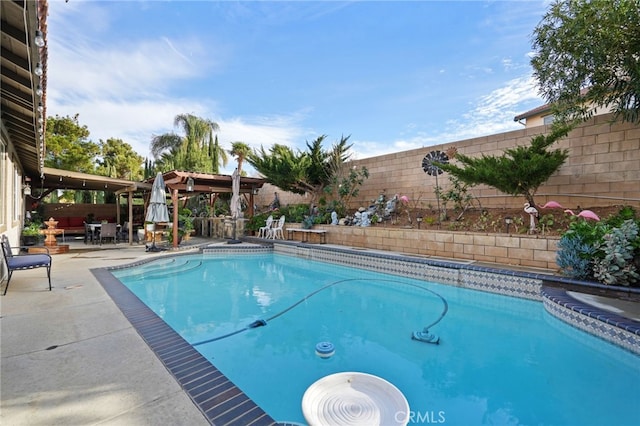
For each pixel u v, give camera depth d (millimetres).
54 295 4848
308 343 4164
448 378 3320
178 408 2139
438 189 9938
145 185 13031
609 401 2920
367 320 5043
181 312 5391
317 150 14445
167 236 12680
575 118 6562
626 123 7039
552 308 4871
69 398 2223
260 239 13141
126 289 5227
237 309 5574
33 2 2545
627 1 4582
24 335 3312
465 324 4859
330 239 11602
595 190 7434
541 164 6938
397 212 11141
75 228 14984
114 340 3211
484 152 9492
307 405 2283
